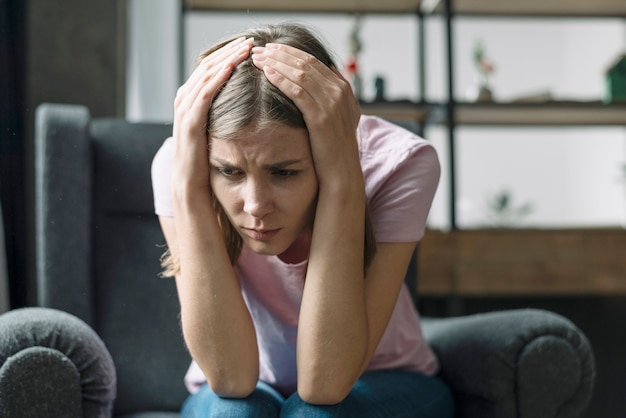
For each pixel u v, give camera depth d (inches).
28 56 106.0
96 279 62.1
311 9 121.3
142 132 64.1
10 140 91.7
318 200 42.6
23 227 93.3
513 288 109.0
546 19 126.6
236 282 44.0
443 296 111.4
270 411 42.1
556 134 168.1
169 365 61.7
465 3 120.3
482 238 109.2
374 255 46.1
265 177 39.4
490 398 49.9
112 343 61.4
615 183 152.5
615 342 116.0
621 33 151.1
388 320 45.9
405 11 123.4
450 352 54.1
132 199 63.0
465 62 165.9
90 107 109.7
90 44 110.1
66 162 60.2
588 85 161.9
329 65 43.3
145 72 112.3
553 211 168.2
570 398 49.2
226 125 37.9
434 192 48.0
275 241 41.1
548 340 48.8
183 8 113.3
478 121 124.9
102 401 45.5
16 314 46.4
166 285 62.7
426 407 48.1
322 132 39.9
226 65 39.7
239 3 118.2
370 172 47.6
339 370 41.3
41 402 42.6
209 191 43.5
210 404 42.3
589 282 110.0
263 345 49.8
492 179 168.1
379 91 116.6
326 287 41.8
